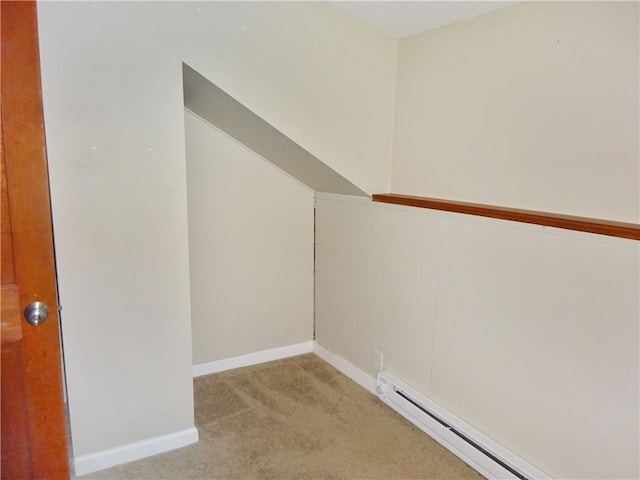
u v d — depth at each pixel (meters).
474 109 1.90
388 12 1.98
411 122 2.24
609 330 1.42
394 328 2.33
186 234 1.92
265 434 2.13
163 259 1.89
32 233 1.07
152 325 1.92
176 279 1.93
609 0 1.40
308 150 2.13
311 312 3.01
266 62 1.96
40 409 1.16
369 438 2.10
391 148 2.38
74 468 1.86
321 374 2.73
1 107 1.00
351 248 2.58
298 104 2.07
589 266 1.45
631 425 1.40
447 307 2.01
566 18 1.53
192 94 2.11
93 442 1.88
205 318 2.66
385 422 2.23
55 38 1.57
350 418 2.26
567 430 1.58
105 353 1.84
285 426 2.19
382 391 2.39
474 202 1.94
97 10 1.62
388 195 2.30
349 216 2.56
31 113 1.02
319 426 2.20
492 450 1.81
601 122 1.45
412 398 2.21
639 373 1.36
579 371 1.52
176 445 2.04
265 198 2.71
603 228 1.39
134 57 1.71
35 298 1.10
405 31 2.15
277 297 2.87
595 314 1.45
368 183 2.34
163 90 1.78
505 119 1.77
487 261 1.80
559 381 1.59
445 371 2.06
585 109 1.50
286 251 2.84
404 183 2.32
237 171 2.59
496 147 1.82
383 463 1.93
